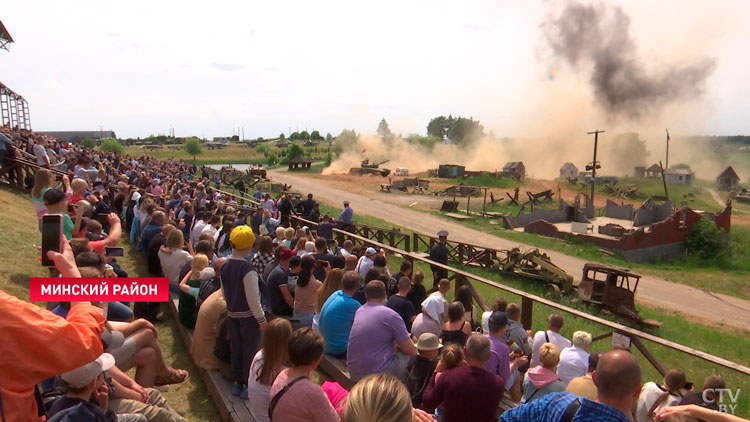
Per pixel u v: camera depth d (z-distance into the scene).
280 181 79.25
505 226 41.41
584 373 5.70
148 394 4.38
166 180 24.50
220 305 5.86
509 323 6.50
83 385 2.93
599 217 48.16
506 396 5.77
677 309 22.72
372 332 5.28
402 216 45.59
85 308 2.30
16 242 9.70
